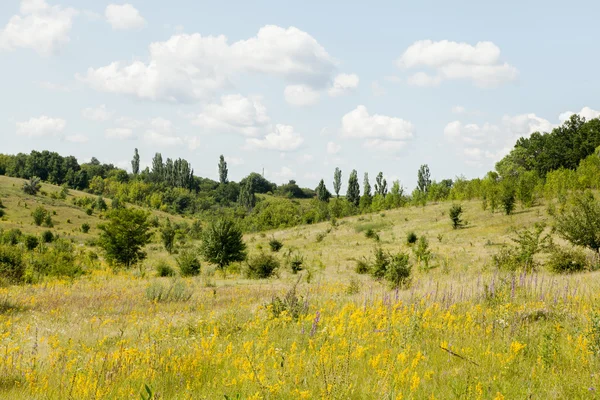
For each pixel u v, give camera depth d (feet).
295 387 16.88
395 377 16.80
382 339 24.07
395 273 60.44
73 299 55.88
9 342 27.91
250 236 238.48
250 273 95.66
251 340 26.30
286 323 31.99
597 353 18.84
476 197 229.86
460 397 15.23
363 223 216.54
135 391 17.97
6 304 48.14
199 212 474.90
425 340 23.41
